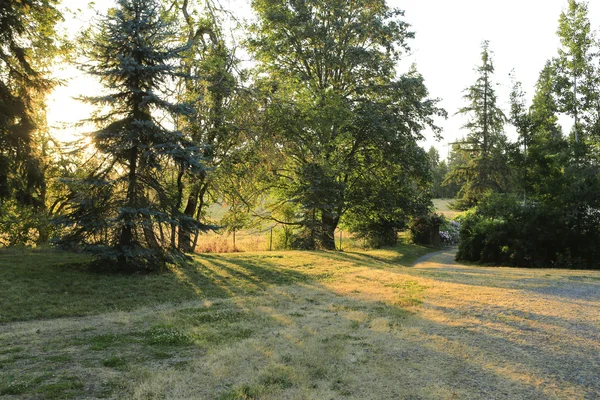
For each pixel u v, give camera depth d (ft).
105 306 29.37
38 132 50.65
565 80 79.66
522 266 70.28
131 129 37.91
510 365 18.20
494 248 73.97
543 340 22.00
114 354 18.83
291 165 81.30
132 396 14.17
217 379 16.05
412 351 20.07
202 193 67.26
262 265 52.11
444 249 123.13
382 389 15.48
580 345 21.20
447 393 15.15
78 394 14.19
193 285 37.65
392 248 107.45
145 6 38.68
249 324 25.54
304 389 15.29
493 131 150.30
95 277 35.86
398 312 28.84
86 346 20.07
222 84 57.72
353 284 42.32
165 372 16.44
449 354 19.60
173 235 42.22
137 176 39.40
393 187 94.07
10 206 53.42
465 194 158.92
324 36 81.00
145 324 25.07
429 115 86.12
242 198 74.02
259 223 96.02
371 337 22.49
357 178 93.20
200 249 76.69
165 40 43.09
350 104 84.02
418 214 98.17
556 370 17.65
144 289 34.30
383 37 82.84
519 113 76.74
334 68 83.71
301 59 86.02
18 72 49.39
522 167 75.97
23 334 22.09
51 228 51.52
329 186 77.41
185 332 22.95
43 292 30.45
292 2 82.48
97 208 37.91
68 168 48.70
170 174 49.01
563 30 79.82
